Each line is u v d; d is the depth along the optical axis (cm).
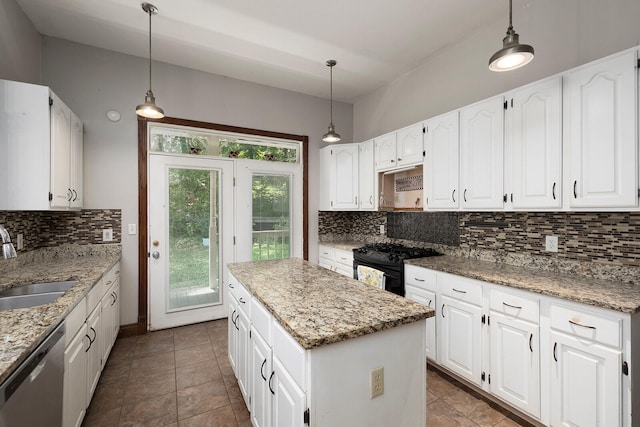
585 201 170
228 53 303
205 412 192
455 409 194
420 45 290
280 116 391
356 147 382
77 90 284
